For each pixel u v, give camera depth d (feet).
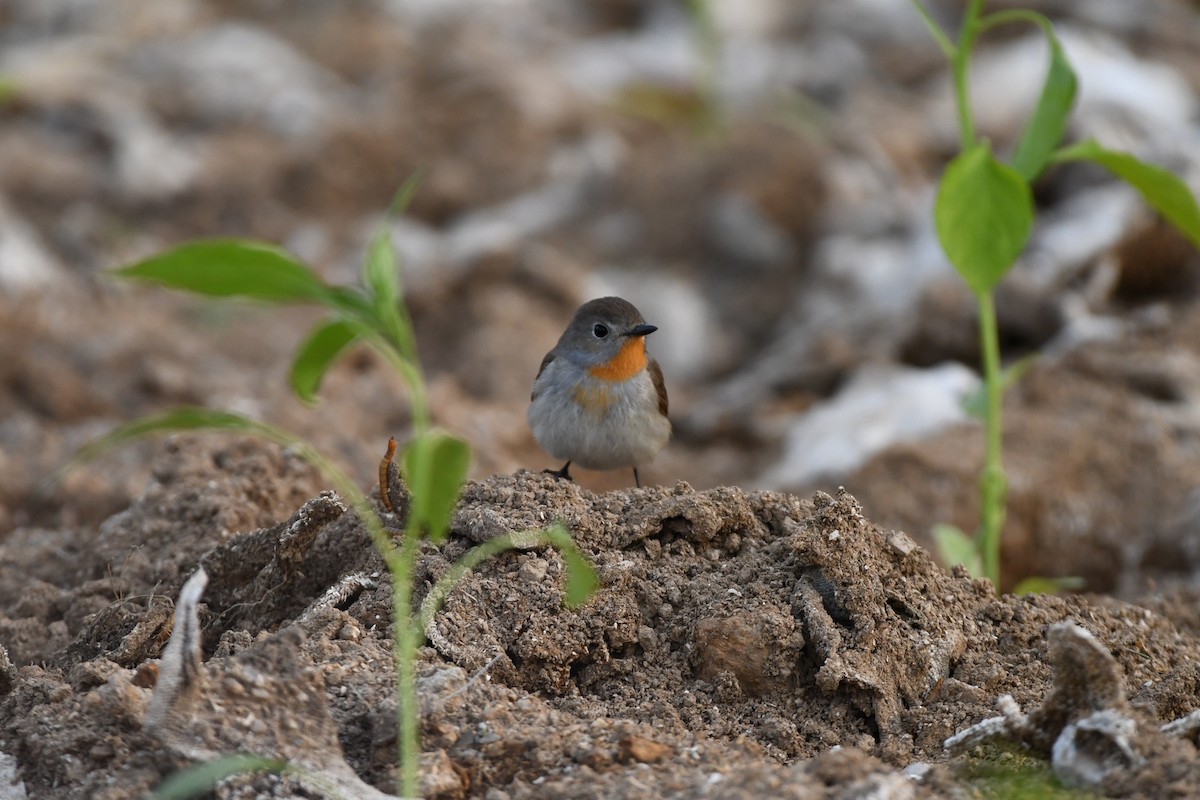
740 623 22.09
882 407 44.29
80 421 43.96
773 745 20.98
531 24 75.41
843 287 54.44
